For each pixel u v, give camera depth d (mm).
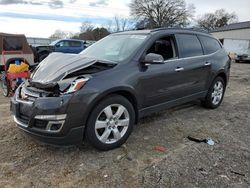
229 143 3898
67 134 3137
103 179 2908
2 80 7402
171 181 2875
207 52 5344
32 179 2891
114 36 4781
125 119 3670
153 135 4141
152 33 4266
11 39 9898
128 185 2803
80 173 3016
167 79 4254
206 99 5523
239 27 43688
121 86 3494
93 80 3281
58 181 2861
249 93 7871
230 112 5555
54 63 3793
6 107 5797
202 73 5090
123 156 3418
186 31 4961
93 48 4660
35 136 3229
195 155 3475
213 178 2941
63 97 3086
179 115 5199
